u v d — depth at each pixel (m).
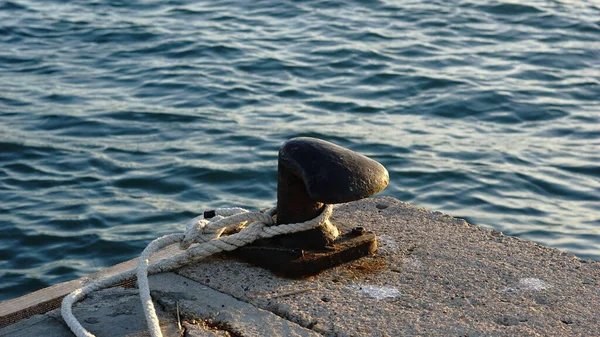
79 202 6.78
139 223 6.43
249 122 8.44
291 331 3.42
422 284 3.66
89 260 5.97
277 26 11.81
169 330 3.44
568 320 3.46
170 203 6.79
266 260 3.76
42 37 11.48
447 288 3.64
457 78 9.63
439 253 3.86
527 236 6.23
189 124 8.40
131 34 11.48
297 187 3.75
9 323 3.71
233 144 7.89
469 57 10.47
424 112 8.73
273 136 8.06
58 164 7.52
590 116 8.57
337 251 3.77
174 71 9.98
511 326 3.44
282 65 10.11
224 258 3.84
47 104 8.96
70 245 6.13
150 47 10.93
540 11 12.46
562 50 10.73
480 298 3.58
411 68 9.99
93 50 10.90
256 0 13.24
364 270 3.75
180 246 3.82
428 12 12.48
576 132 8.19
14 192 6.97
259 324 3.45
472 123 8.47
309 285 3.66
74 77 9.88
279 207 3.83
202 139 8.03
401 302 3.56
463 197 6.87
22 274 5.82
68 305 3.52
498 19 12.19
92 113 8.70
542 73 9.86
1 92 9.33
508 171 7.31
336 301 3.57
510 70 9.95
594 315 3.49
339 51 10.59
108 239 6.18
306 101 9.02
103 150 7.80
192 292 3.63
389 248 3.89
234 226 3.98
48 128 8.31
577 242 6.13
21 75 9.98
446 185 7.07
